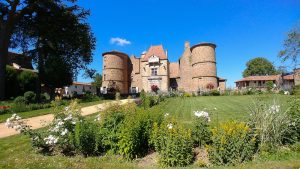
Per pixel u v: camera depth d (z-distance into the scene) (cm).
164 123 842
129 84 6188
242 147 725
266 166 632
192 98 3359
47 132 898
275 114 807
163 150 749
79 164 689
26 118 1664
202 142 816
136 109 984
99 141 841
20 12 3191
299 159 679
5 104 2311
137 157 816
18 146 934
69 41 3538
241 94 3850
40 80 3291
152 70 5741
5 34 3105
